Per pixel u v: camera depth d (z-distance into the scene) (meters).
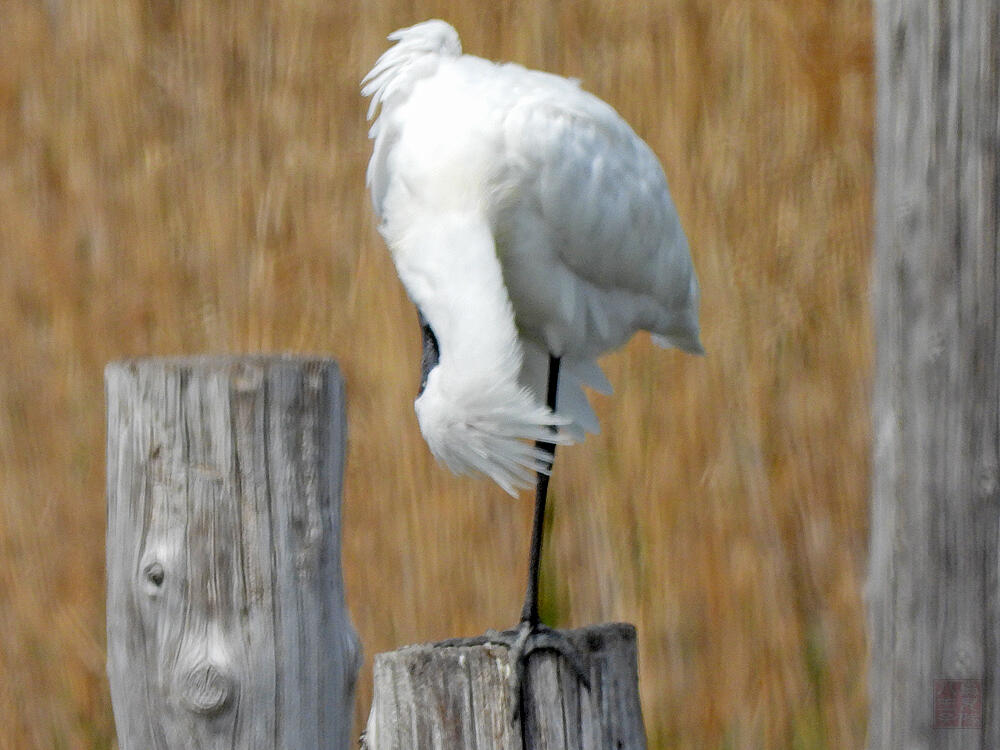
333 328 11.89
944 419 4.87
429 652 4.76
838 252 11.01
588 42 12.40
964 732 5.00
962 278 4.79
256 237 12.68
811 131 11.44
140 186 13.27
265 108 13.43
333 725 4.78
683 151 11.40
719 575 10.19
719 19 12.01
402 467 10.81
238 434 4.56
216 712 4.57
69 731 10.79
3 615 11.34
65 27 14.41
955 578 4.94
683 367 10.66
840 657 9.97
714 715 9.98
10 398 12.46
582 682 4.81
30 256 13.27
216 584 4.58
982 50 4.69
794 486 10.35
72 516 11.85
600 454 10.53
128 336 12.62
